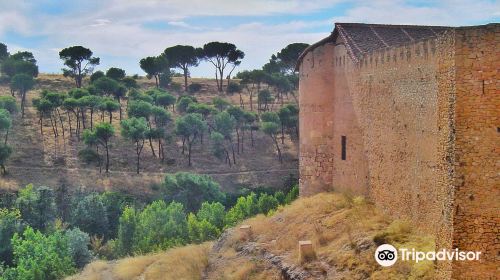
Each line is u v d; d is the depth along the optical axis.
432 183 18.08
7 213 49.50
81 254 44.22
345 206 25.44
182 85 131.50
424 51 18.75
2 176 72.12
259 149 92.44
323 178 30.23
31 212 53.56
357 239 20.56
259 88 118.31
